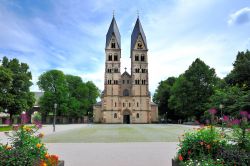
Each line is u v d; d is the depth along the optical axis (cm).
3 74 5472
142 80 10556
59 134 3684
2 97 5544
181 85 7994
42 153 883
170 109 10219
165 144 2242
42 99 8856
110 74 10525
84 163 1334
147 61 10644
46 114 9006
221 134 1030
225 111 5147
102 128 5750
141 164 1306
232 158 884
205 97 7694
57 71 9012
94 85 11106
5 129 4559
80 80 10362
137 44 10731
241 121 1052
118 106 10369
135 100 10431
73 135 3466
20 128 976
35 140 945
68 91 9269
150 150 1838
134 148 1959
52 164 844
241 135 1002
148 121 10344
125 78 10769
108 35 10794
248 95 4753
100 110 10969
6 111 6219
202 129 1068
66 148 1975
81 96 10150
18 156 773
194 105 7738
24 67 6881
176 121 10900
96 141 2573
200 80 7844
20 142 912
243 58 6122
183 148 1001
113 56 10619
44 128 5703
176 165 974
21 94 6531
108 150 1847
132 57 10706
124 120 10438
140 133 3816
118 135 3422
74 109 9231
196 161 863
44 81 8900
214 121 1168
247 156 884
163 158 1481
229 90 5484
